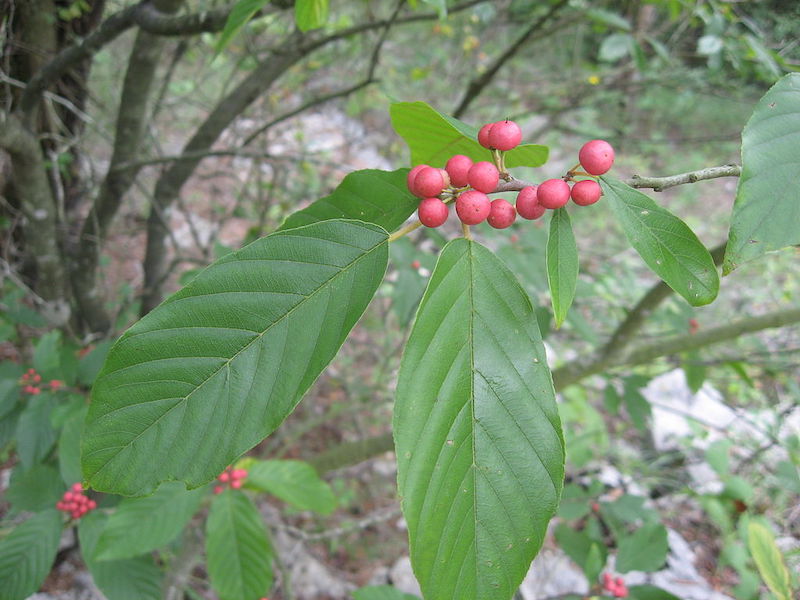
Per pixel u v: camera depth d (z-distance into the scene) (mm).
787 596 2086
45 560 1936
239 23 1314
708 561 3586
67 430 2084
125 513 1974
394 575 3590
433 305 880
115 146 2986
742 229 753
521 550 825
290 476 2285
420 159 1249
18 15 2434
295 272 883
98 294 3578
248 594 2031
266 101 4578
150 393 842
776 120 783
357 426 3936
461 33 5887
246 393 848
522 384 869
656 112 7301
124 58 4117
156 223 3527
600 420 3828
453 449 833
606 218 6590
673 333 2877
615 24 3012
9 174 3135
